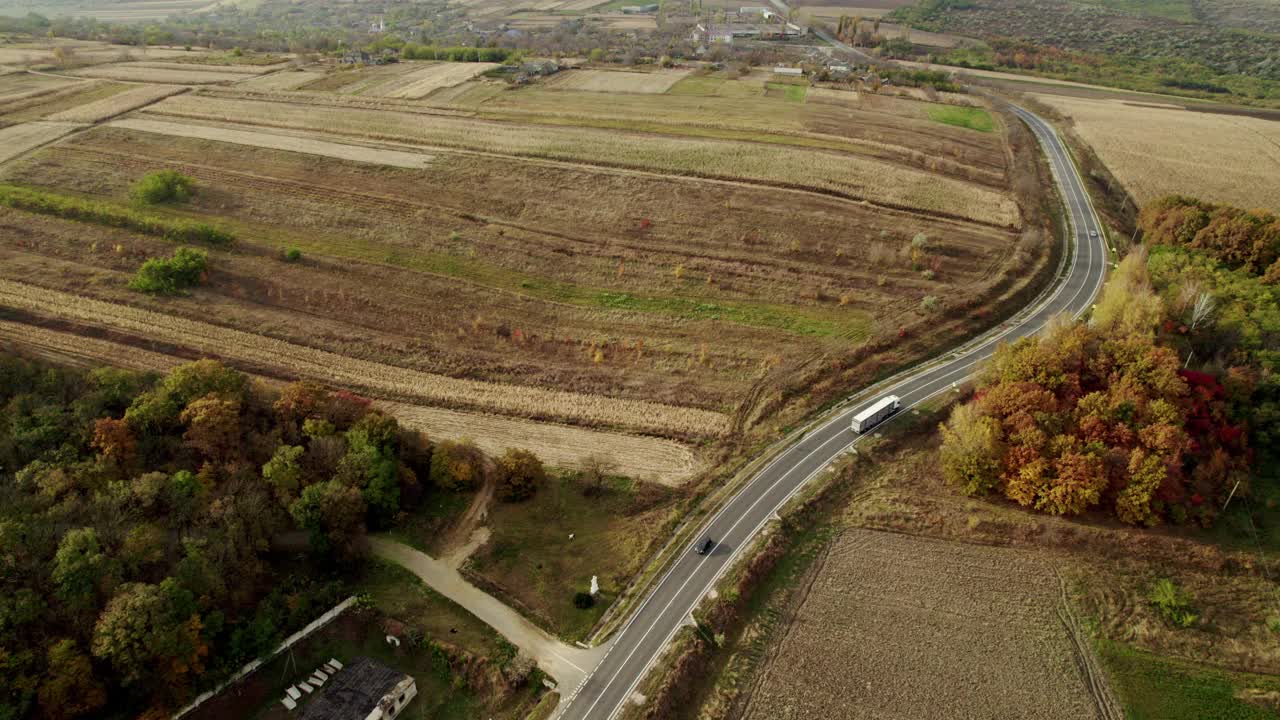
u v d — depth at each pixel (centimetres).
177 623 5772
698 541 7675
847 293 11756
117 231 12938
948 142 17362
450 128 17688
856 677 6456
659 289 11994
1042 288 12206
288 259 12481
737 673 6481
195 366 8494
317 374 10194
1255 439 8738
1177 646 6831
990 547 7738
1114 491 7931
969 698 6322
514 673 6319
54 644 5647
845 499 8344
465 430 9356
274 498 7488
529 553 7656
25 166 15262
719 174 15188
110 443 7381
